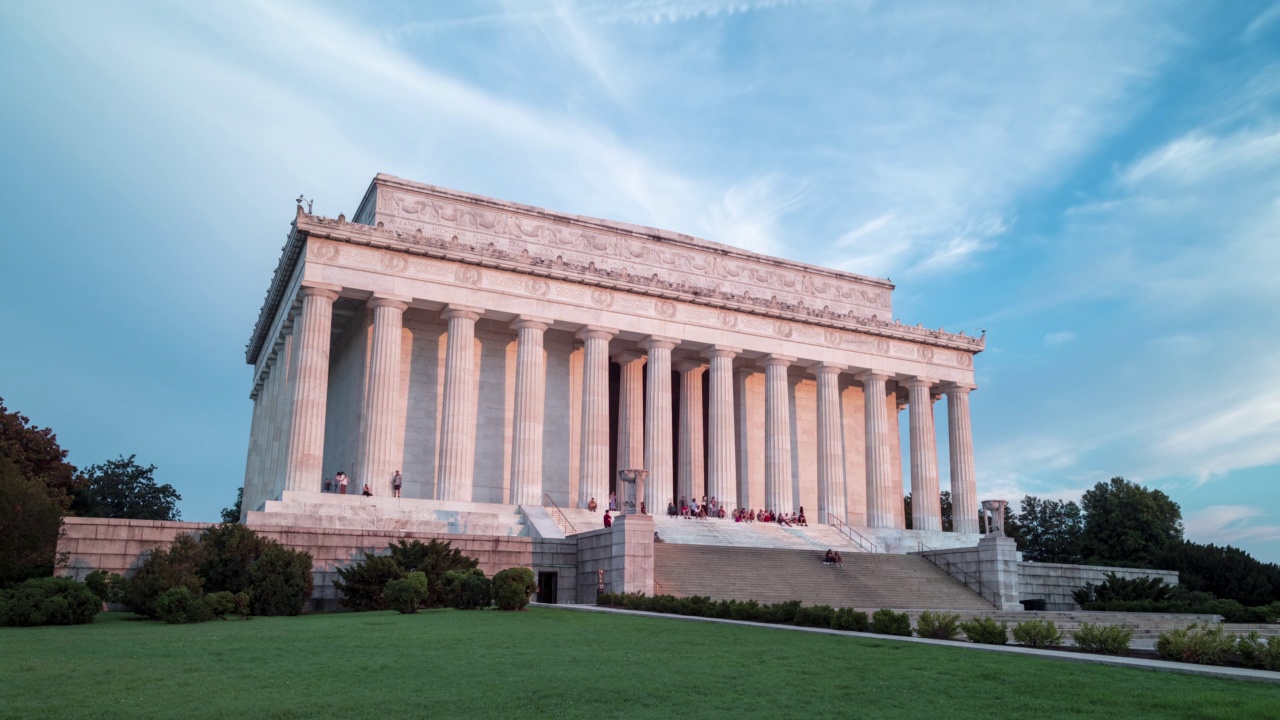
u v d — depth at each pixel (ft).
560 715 55.36
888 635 102.32
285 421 212.64
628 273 238.68
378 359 209.26
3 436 226.79
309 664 72.43
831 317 265.13
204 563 130.31
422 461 228.22
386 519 189.16
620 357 261.03
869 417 271.28
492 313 225.97
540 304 228.84
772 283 278.67
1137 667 75.77
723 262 272.31
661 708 58.03
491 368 240.94
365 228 211.00
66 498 227.20
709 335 248.32
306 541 152.66
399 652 79.82
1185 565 255.50
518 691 61.82
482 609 131.03
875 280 296.51
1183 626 165.37
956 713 58.18
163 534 145.38
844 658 79.97
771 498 251.39
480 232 241.55
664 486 234.17
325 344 204.74
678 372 273.33
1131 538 304.50
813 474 280.51
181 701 57.36
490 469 234.99
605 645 86.63
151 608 120.06
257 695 59.62
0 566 130.11
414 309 234.17
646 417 262.67
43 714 53.01
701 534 219.00
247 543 133.49
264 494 235.20
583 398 232.32
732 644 89.04
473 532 199.21
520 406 222.89
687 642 90.12
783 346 258.98
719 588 168.25
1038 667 75.31
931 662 77.77
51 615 109.29
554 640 89.92
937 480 276.00
